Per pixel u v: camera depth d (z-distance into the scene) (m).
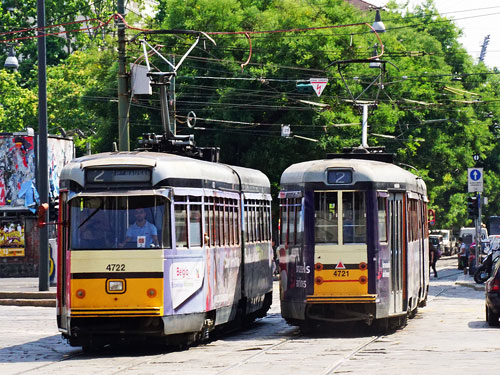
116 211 41.34
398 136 128.75
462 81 167.38
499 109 167.88
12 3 181.12
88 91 120.69
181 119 113.12
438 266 156.25
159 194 41.50
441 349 40.31
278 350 41.50
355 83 112.75
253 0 119.44
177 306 41.62
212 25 112.44
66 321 41.62
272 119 113.56
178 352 41.84
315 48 110.94
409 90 126.56
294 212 48.53
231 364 36.53
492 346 41.31
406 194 50.72
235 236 50.53
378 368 34.12
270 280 59.34
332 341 44.88
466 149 150.25
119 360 39.09
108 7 183.38
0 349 45.78
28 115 158.62
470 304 71.31
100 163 41.69
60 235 42.66
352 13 119.69
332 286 47.22
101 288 40.78
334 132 112.00
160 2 138.50
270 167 112.88
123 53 67.06
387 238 48.28
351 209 47.56
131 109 117.12
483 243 125.06
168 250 41.34
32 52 178.12
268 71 110.38
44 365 38.19
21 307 75.25
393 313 48.72
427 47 148.12
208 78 112.00
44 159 79.69
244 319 52.47
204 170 45.38
